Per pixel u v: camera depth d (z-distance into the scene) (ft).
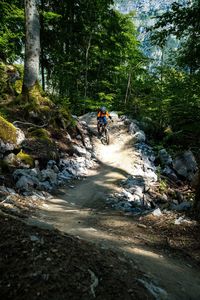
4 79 55.11
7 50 59.93
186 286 14.99
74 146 50.29
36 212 23.95
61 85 91.71
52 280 11.30
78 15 90.02
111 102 91.25
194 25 29.84
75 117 64.80
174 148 59.16
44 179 34.88
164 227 24.53
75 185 38.88
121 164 50.78
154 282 13.89
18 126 44.37
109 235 21.03
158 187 42.68
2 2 54.44
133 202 34.12
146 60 87.97
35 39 51.80
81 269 12.54
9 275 11.28
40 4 81.46
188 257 19.86
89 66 94.17
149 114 63.57
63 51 91.71
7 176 30.45
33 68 52.26
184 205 29.14
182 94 44.80
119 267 14.08
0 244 13.16
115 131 67.46
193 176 50.19
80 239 16.87
